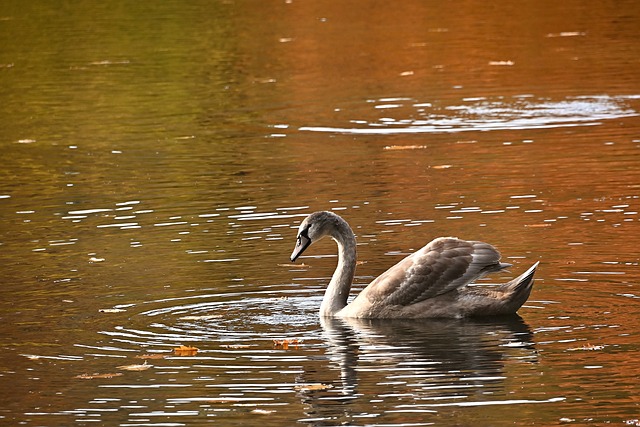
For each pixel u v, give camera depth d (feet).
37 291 46.75
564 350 38.52
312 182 65.72
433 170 67.67
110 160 74.69
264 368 37.73
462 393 34.88
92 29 132.77
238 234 54.90
